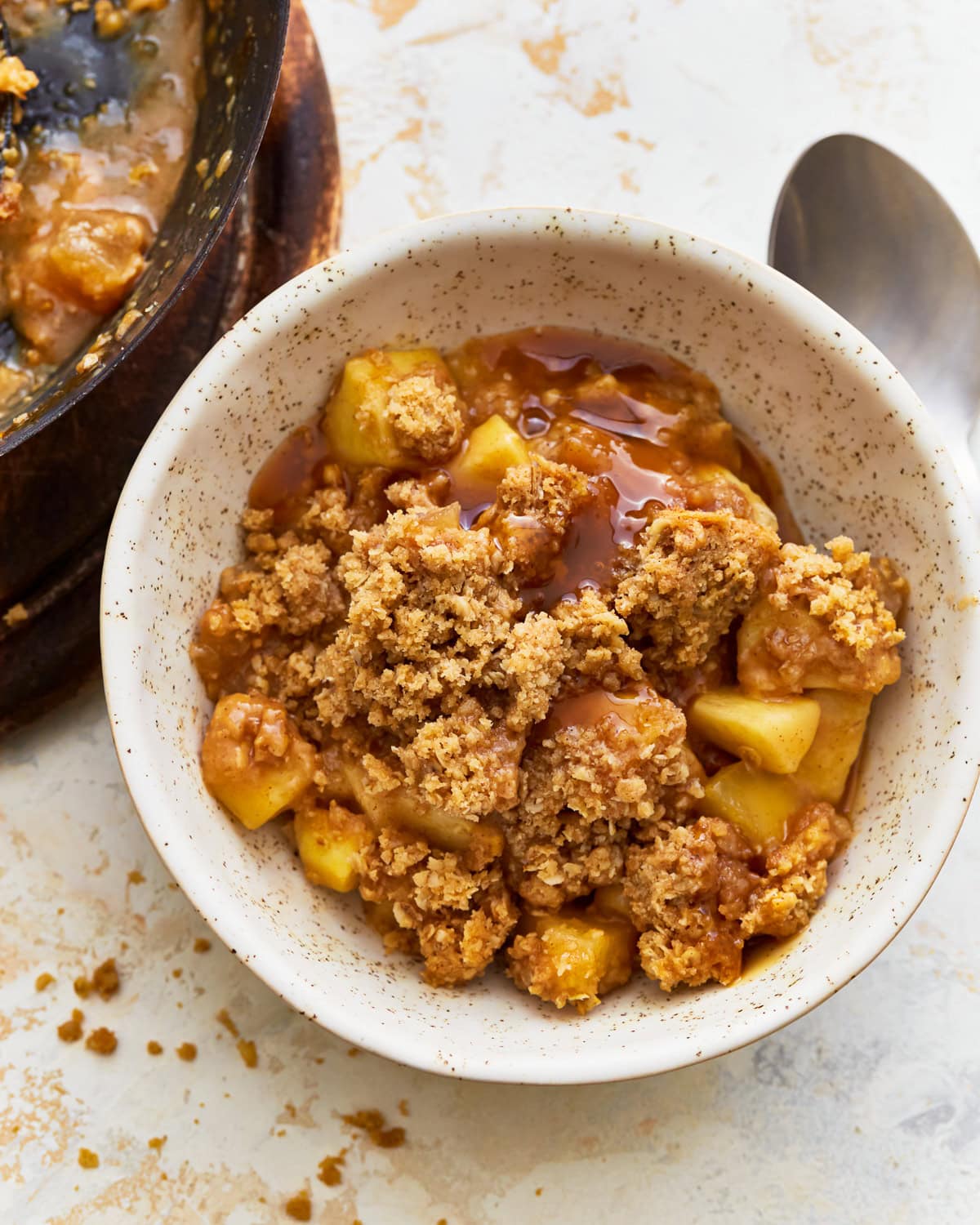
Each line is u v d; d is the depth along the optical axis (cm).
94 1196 48
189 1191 48
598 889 46
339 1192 48
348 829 46
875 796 46
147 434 49
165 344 50
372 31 51
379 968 46
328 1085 49
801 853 46
